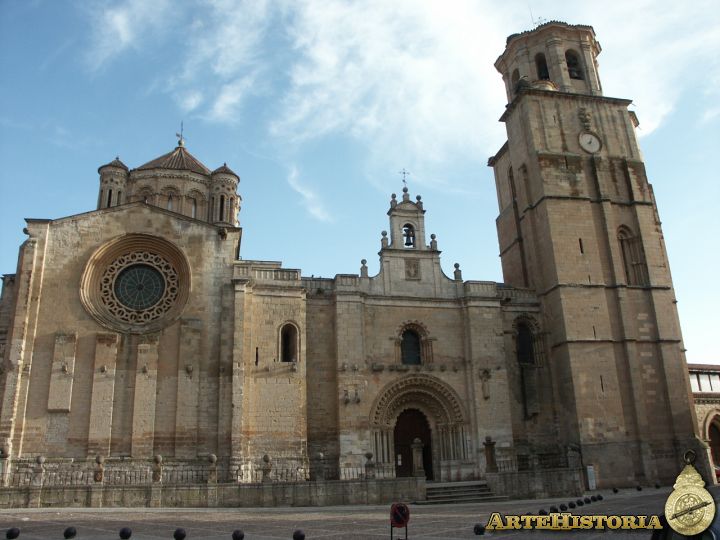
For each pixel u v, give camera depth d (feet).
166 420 123.75
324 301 142.61
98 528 72.38
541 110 166.81
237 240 149.07
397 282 148.87
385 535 65.16
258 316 133.39
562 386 147.33
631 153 169.37
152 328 129.18
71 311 127.24
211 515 88.69
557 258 152.25
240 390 124.67
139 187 179.52
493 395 141.90
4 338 135.23
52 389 121.19
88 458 118.32
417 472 113.39
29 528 72.18
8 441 115.65
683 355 150.92
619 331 150.20
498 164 189.47
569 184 160.04
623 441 140.77
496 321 147.95
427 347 145.48
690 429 144.87
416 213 157.07
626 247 161.48
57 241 130.93
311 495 104.22
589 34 180.96
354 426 132.05
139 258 135.44
